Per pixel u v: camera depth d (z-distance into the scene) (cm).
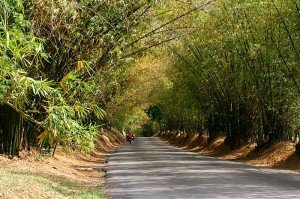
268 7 2211
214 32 2738
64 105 609
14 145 1741
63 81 632
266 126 2767
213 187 1390
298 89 2155
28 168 1584
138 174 1841
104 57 1540
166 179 1636
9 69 574
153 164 2394
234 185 1441
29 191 989
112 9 1264
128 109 5234
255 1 2219
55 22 1005
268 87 2569
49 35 1091
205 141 4600
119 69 2280
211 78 3450
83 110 671
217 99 3597
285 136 2717
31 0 856
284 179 1627
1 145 1723
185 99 4319
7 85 601
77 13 955
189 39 3006
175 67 3922
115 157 3081
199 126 4981
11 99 617
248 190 1312
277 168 2144
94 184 1525
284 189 1338
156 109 8894
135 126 10838
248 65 2639
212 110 4016
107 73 2034
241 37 2575
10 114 1714
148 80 4053
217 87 3503
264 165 2366
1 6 586
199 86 3822
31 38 623
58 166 1878
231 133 3406
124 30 1445
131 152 3834
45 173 1574
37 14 902
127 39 1648
